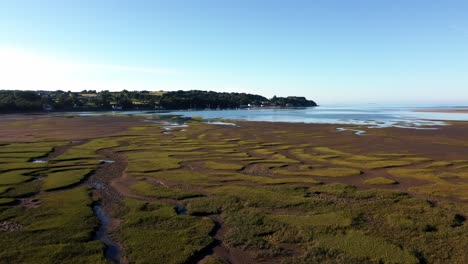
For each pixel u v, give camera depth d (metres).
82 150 45.81
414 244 16.09
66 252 15.17
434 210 20.56
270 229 18.16
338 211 20.64
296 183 27.95
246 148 48.78
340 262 14.62
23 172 31.53
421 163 36.78
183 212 21.30
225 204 22.17
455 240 16.39
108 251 15.80
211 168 34.53
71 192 24.98
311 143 53.78
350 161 38.25
